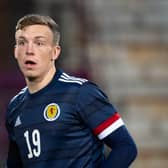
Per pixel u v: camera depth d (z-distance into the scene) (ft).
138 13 121.80
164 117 108.68
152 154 103.71
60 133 35.81
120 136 36.09
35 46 36.22
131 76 112.06
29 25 36.32
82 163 35.99
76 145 35.96
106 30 117.70
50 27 36.76
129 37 118.01
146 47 117.60
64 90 36.47
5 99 94.68
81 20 114.01
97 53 112.88
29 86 37.32
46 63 36.63
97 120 35.96
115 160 35.63
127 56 115.14
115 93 109.19
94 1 120.67
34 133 36.47
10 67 101.96
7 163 40.11
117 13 120.67
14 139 38.29
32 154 36.58
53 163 35.88
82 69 104.94
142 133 105.91
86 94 36.17
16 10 109.70
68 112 35.91
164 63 115.85
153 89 111.24
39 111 36.55
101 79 107.14
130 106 108.68
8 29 108.27
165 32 120.57
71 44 111.24
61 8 112.78
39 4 111.65
